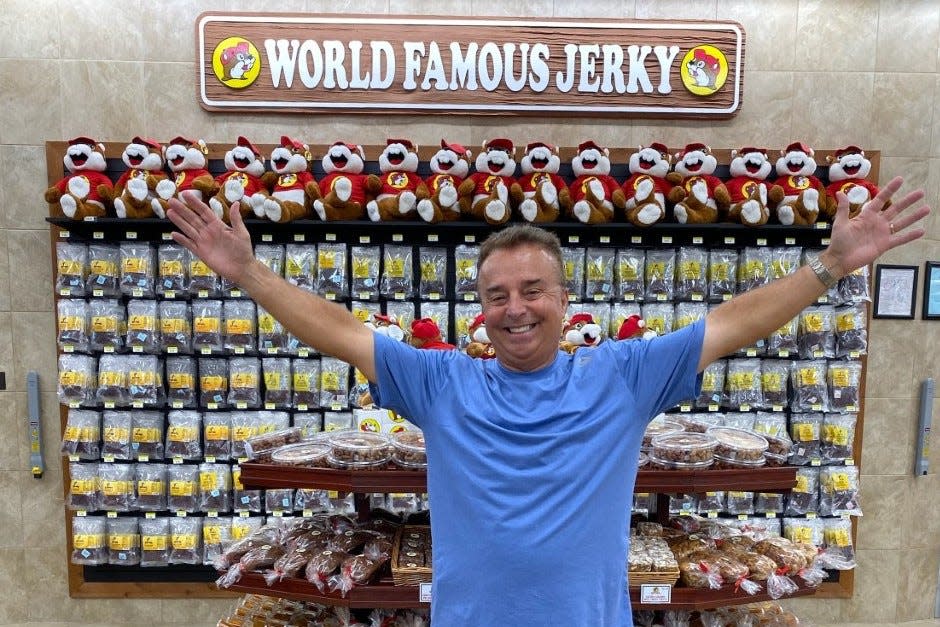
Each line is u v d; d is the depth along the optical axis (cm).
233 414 290
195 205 116
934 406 318
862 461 320
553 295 120
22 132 294
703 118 302
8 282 299
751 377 291
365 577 169
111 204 282
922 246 312
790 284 118
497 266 120
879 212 113
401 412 129
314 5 295
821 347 291
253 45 291
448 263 296
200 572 304
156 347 285
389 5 296
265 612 193
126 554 296
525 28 294
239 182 268
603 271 289
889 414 317
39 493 307
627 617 124
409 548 178
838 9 303
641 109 299
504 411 120
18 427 306
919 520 323
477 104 297
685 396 123
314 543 182
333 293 284
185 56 294
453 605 117
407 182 276
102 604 307
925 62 305
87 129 295
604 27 295
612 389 121
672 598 170
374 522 194
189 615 307
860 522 321
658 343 123
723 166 299
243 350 284
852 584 321
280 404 288
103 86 293
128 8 291
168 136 297
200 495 293
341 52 292
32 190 296
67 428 289
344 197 268
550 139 301
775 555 180
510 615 113
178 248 283
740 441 178
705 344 120
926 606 327
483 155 273
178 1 292
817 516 303
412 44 293
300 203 271
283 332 285
